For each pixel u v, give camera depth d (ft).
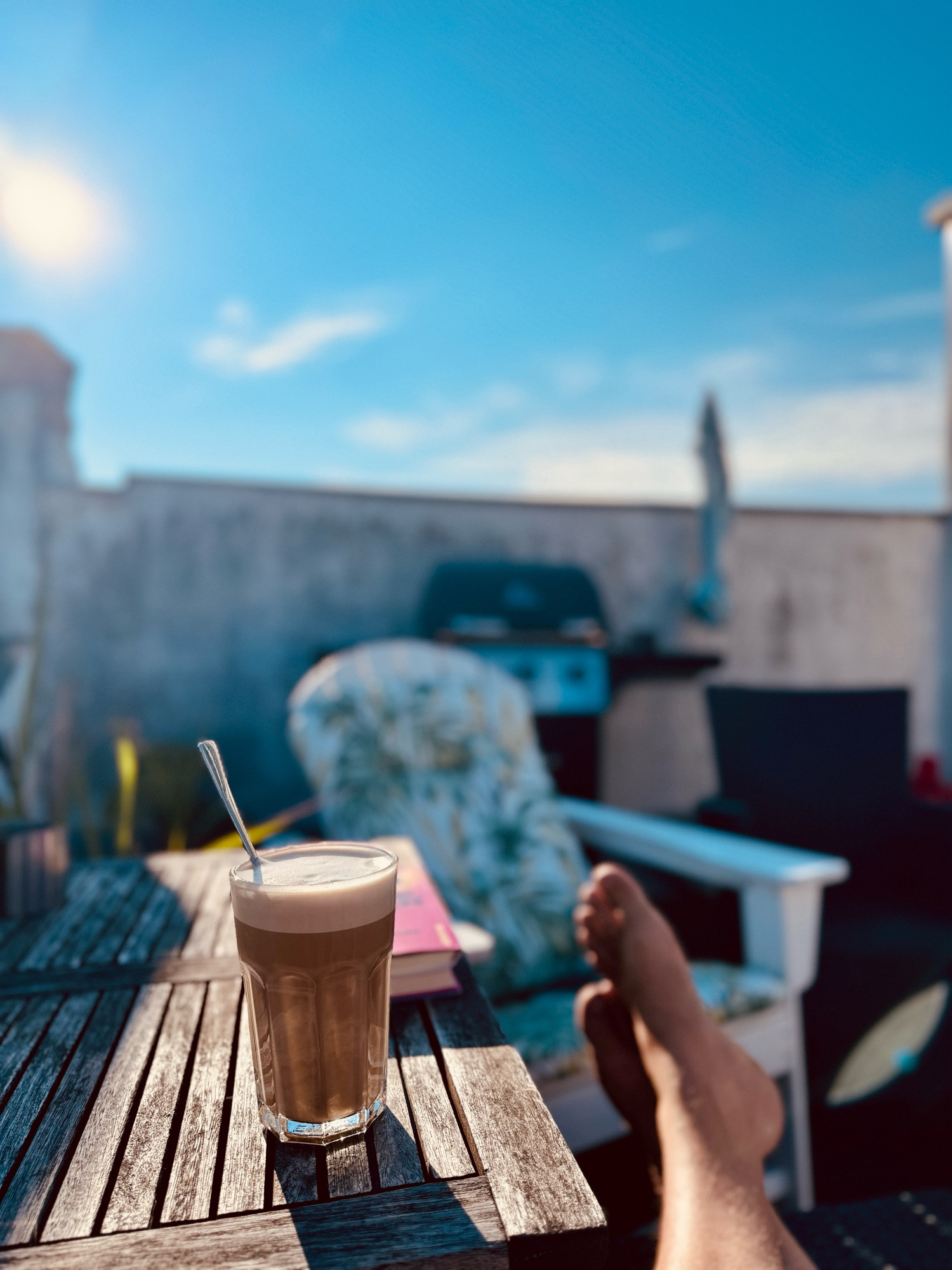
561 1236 1.39
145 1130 1.72
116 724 12.43
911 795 7.31
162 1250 1.37
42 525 12.44
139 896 3.33
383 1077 1.80
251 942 1.70
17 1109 1.79
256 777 12.96
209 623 12.92
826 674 15.93
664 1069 2.89
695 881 5.55
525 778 6.21
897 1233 2.98
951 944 5.59
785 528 15.80
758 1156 2.61
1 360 12.56
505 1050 2.06
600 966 3.62
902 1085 5.54
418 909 2.72
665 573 15.14
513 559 14.35
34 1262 1.34
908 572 16.40
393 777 5.81
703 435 14.52
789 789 7.49
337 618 13.46
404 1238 1.39
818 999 5.37
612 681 12.85
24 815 5.60
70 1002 2.32
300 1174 1.59
